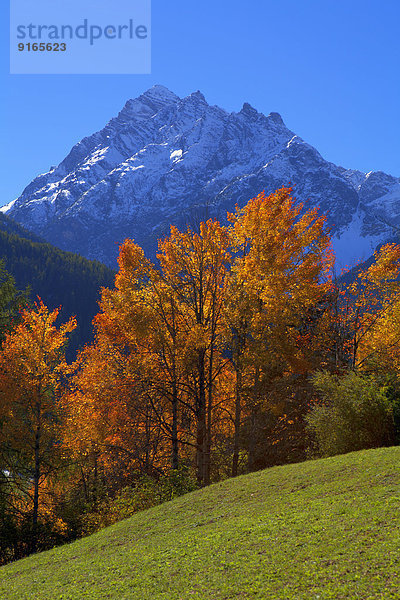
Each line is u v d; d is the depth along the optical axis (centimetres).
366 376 2112
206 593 984
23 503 3034
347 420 1938
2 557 2508
